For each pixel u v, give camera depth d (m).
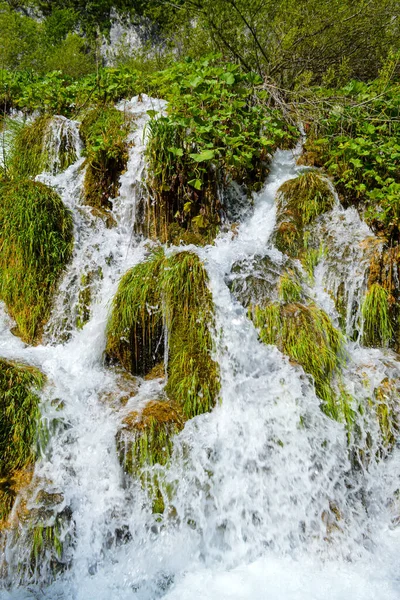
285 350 3.51
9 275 3.91
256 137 4.93
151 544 2.88
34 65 12.13
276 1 6.51
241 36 6.76
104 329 3.66
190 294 3.53
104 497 2.93
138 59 9.17
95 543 2.83
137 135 4.87
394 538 3.04
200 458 3.03
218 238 4.52
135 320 3.60
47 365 3.50
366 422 3.30
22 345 3.82
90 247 4.15
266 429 3.15
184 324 3.52
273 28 6.70
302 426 3.16
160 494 2.95
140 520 2.91
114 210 4.64
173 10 7.80
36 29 13.46
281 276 3.91
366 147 4.62
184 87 4.79
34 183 4.22
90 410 3.25
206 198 4.61
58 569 2.71
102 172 4.70
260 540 2.99
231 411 3.25
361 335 3.87
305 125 5.53
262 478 3.07
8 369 3.16
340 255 4.11
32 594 2.62
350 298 3.93
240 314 3.57
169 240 4.52
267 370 3.41
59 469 2.98
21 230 3.92
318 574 2.78
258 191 4.99
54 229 4.09
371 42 6.85
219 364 3.36
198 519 2.96
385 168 4.63
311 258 4.24
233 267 3.93
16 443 2.97
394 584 2.71
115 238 4.39
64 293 3.91
